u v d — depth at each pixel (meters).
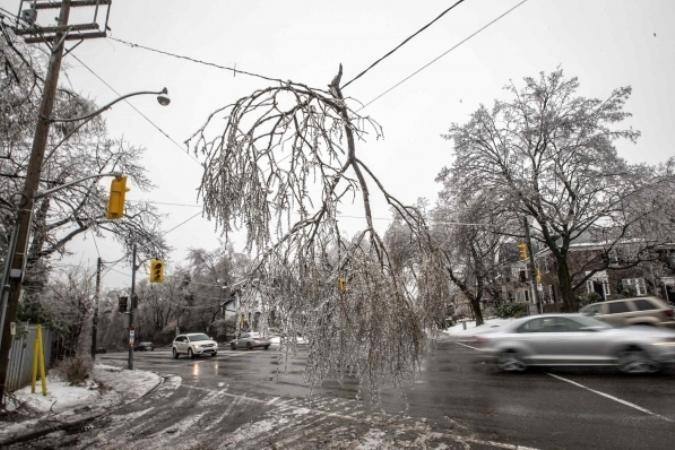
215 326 49.53
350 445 6.01
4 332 8.56
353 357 4.33
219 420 8.08
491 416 7.13
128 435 7.36
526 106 24.11
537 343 11.02
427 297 4.49
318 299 4.34
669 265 25.94
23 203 8.89
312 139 4.64
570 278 23.69
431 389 9.66
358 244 4.41
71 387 12.50
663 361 9.49
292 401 9.44
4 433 7.50
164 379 15.24
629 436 5.76
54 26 9.55
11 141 10.62
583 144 22.78
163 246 20.00
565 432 6.08
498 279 40.81
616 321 14.23
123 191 9.88
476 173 24.27
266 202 4.43
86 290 20.92
